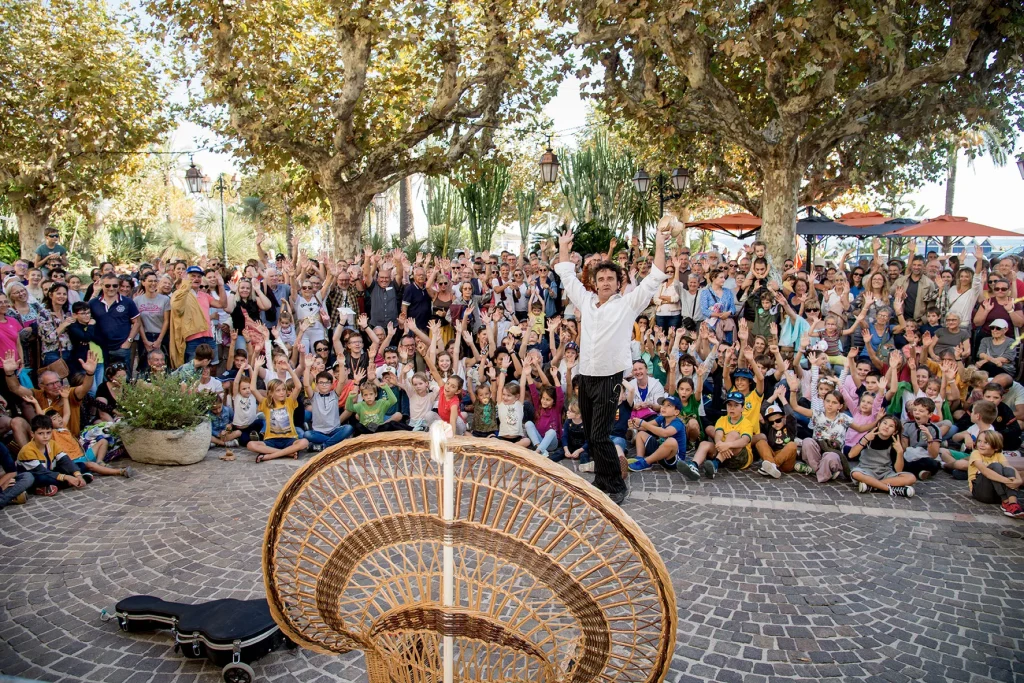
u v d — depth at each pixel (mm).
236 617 3664
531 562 1832
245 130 13531
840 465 6352
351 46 12867
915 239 16031
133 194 28453
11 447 6367
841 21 10289
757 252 9234
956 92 12727
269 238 27094
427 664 2176
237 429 7562
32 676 3514
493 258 12453
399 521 1933
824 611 4125
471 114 14641
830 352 8422
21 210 17703
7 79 16781
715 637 3852
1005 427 6664
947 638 3852
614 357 5039
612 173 20750
